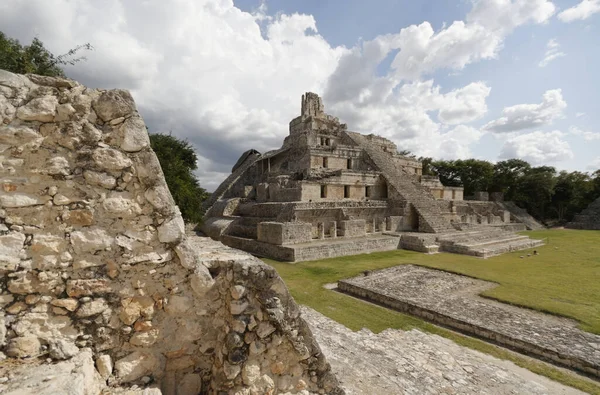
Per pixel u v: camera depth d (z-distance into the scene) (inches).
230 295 141.0
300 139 1309.1
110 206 130.2
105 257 128.6
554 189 1894.7
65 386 100.7
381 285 459.8
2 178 115.4
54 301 120.4
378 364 218.7
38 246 119.0
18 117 118.3
